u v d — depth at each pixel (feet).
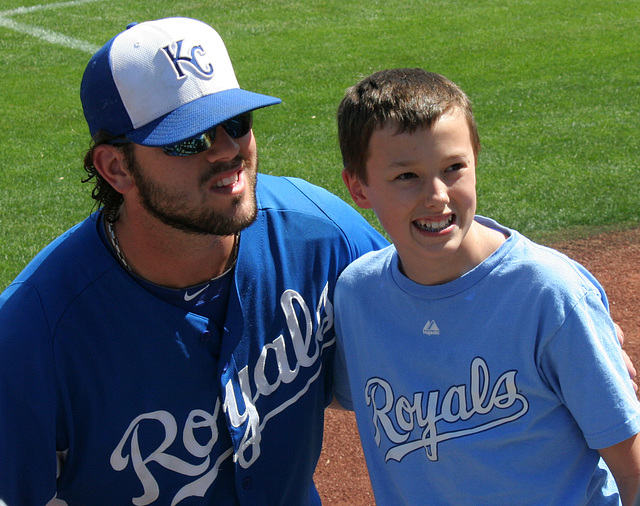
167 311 5.31
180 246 5.22
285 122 25.13
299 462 6.11
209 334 5.44
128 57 5.11
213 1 42.27
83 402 5.23
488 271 5.22
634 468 4.98
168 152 4.95
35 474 5.17
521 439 5.18
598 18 35.99
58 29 38.01
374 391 5.83
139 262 5.29
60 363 5.09
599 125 23.26
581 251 16.10
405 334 5.56
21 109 27.27
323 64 31.60
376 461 6.01
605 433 4.90
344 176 5.79
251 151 5.33
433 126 4.98
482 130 23.48
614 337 5.08
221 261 5.49
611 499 5.41
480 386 5.25
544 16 36.86
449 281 5.35
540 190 18.98
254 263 5.65
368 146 5.24
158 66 5.10
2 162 22.38
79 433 5.31
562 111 24.76
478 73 29.43
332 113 25.81
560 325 4.94
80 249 5.32
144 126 5.07
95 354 5.18
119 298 5.24
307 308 5.92
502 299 5.16
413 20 37.47
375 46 33.73
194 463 5.54
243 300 5.59
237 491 5.67
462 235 5.16
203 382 5.46
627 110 24.45
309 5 40.91
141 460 5.42
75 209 19.15
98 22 39.17
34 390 5.02
